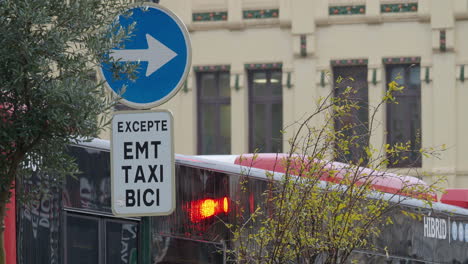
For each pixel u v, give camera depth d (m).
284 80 53.44
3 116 9.92
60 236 12.66
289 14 53.53
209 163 15.08
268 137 53.91
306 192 13.57
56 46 9.84
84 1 10.08
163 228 14.20
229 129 54.47
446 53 51.72
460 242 22.02
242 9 54.19
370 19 52.44
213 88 54.81
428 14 51.81
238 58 54.25
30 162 10.60
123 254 13.55
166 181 10.73
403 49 52.12
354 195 13.77
